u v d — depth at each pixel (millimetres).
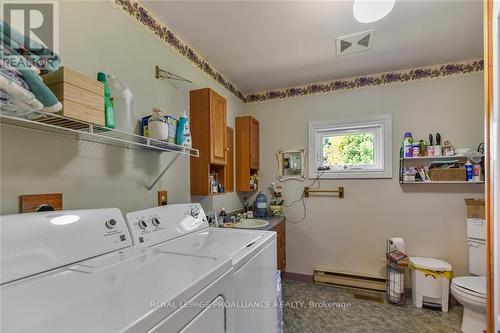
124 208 1407
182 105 1964
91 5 1255
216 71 2510
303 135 2955
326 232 2826
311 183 2902
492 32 973
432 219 2461
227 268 914
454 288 1927
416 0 1563
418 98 2518
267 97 3121
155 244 1219
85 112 947
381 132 2646
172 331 620
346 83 2781
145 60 1596
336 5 1598
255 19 1735
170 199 1784
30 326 504
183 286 692
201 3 1569
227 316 895
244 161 2865
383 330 1925
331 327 1965
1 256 730
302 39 1992
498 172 917
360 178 2707
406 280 2494
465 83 2377
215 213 2199
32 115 836
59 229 889
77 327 500
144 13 1594
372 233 2656
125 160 1426
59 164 1085
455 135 2396
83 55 1207
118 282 727
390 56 2287
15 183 935
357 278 2635
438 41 2037
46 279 759
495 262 942
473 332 1823
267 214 3006
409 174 2477
